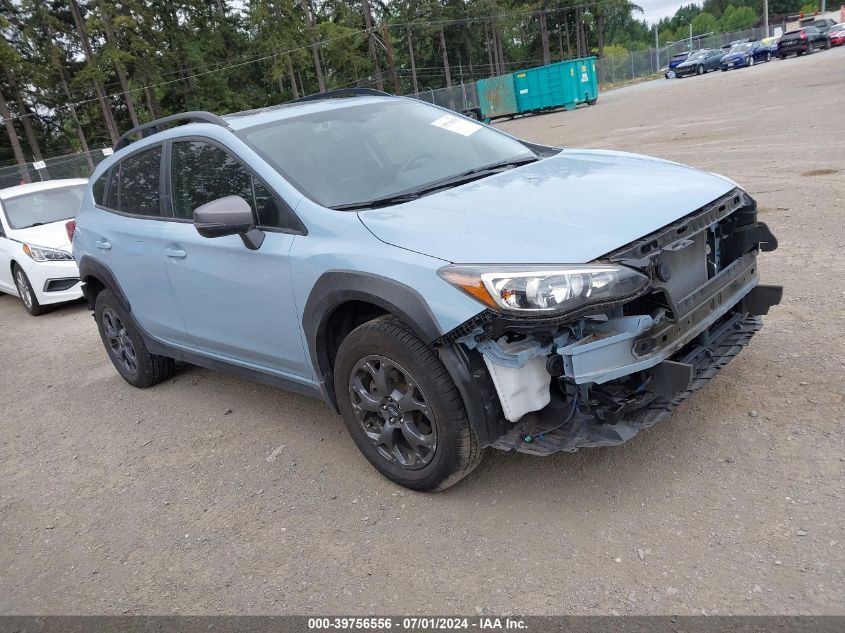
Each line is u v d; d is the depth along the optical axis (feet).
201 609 9.10
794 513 8.68
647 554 8.50
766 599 7.50
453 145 13.16
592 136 57.62
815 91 56.34
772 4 399.85
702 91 85.76
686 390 8.89
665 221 9.18
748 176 28.60
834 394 11.07
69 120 191.31
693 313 9.30
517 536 9.32
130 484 12.93
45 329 26.76
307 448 13.01
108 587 9.94
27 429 16.72
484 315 8.52
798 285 15.92
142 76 172.86
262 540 10.37
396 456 10.70
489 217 9.57
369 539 9.91
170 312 14.56
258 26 193.67
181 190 13.57
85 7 176.96
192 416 15.56
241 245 11.76
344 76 222.48
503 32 287.28
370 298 9.57
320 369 11.18
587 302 8.19
